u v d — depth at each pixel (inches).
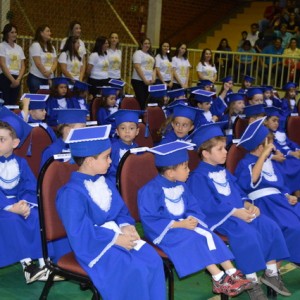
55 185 127.1
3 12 445.7
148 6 538.0
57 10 497.7
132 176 142.4
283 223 161.9
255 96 311.1
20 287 152.6
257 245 146.3
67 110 175.5
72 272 122.2
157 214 135.7
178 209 139.9
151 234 135.0
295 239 162.1
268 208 165.0
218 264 147.9
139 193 138.1
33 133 179.3
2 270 163.0
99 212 124.3
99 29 528.7
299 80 480.1
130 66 484.4
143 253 124.1
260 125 165.2
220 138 152.4
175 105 199.5
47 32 337.7
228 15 665.6
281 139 244.8
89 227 120.2
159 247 134.2
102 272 119.5
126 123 184.2
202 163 154.9
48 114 275.6
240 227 147.6
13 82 326.6
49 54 339.6
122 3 542.9
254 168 163.3
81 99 298.5
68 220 119.5
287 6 589.3
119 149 183.2
